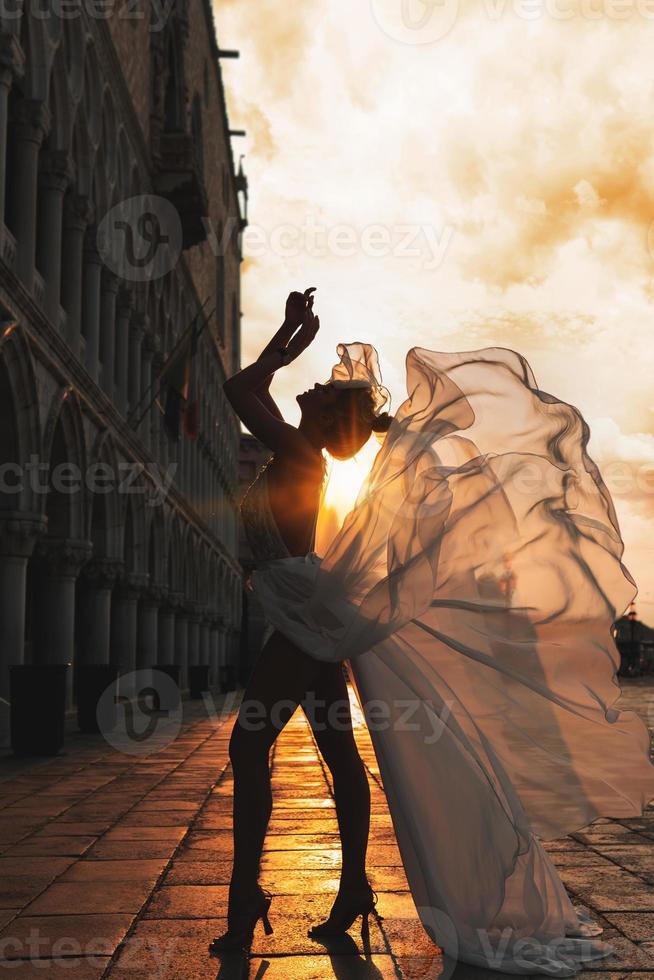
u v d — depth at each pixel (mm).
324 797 6996
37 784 8211
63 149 15750
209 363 40312
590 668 3270
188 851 4949
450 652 3297
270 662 3275
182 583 30875
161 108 25078
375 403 3605
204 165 38219
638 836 5414
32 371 12898
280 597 3266
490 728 3252
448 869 3082
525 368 3480
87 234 18891
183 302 30828
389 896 3838
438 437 3246
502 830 3084
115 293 20719
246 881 3143
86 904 3799
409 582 3107
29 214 13922
